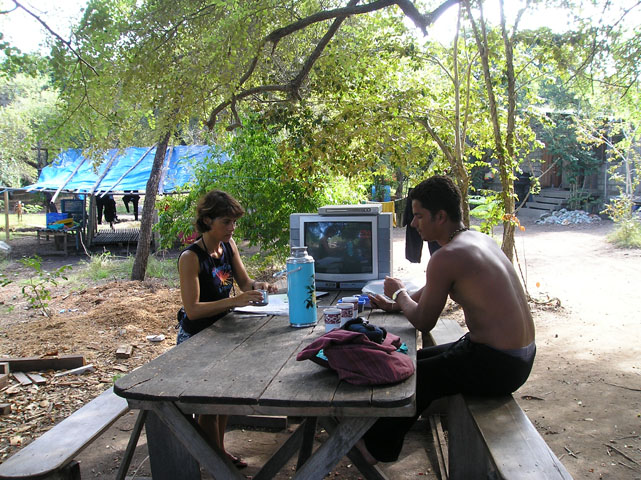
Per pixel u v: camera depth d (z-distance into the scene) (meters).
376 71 8.00
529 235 15.28
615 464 3.67
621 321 7.04
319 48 7.11
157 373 2.54
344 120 7.01
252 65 7.08
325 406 2.18
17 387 5.14
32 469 2.52
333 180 9.07
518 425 2.59
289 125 7.00
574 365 5.56
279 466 3.09
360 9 6.57
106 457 3.92
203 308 3.28
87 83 6.60
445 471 3.54
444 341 4.16
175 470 3.18
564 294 8.55
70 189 15.22
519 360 2.79
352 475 3.61
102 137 7.13
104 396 3.41
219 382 2.41
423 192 2.96
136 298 8.60
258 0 6.64
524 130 8.26
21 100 22.44
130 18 6.77
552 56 7.50
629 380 5.11
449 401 3.19
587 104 13.70
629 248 12.32
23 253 15.51
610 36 7.09
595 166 18.72
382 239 4.31
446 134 8.22
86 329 6.93
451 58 8.13
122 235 16.91
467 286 2.78
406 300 3.17
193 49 6.84
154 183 10.39
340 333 2.49
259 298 3.33
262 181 8.84
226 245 3.71
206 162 9.59
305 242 4.34
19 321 7.69
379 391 2.25
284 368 2.56
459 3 6.96
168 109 6.94
